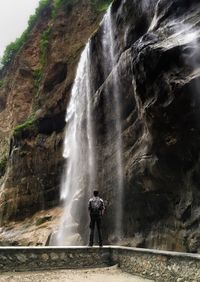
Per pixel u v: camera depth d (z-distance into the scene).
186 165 11.65
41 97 38.59
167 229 12.61
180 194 12.08
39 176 32.97
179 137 11.33
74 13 39.72
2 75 57.38
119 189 16.05
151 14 16.48
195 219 11.05
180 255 9.07
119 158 16.45
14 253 11.55
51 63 38.25
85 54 25.48
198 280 8.35
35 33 48.59
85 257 12.39
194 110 10.65
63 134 31.38
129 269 11.45
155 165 12.68
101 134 18.98
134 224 14.81
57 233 22.09
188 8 12.83
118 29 19.45
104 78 20.69
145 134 13.89
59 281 10.09
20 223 32.38
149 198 13.72
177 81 10.88
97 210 13.12
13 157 36.12
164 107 11.27
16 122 44.44
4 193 35.66
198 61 10.88
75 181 23.89
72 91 29.95
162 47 11.58
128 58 16.70
